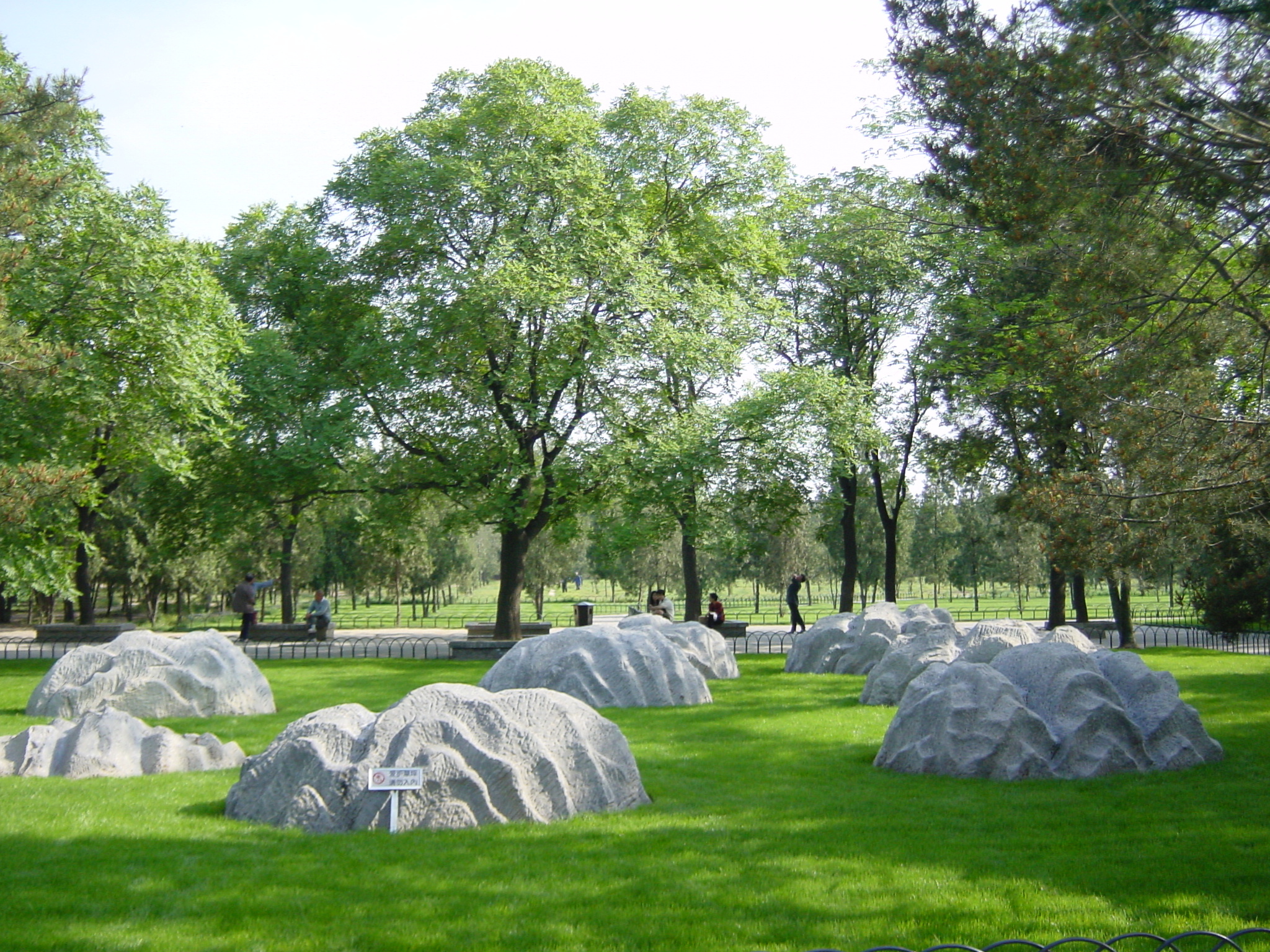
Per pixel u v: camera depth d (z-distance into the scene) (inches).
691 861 323.6
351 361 1058.1
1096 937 258.7
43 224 897.5
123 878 302.0
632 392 1173.1
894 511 1409.9
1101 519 505.7
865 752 522.0
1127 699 496.1
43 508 719.7
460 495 1152.8
